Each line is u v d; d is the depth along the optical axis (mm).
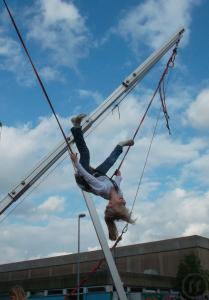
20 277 71188
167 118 13109
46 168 13508
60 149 13375
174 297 46094
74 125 7289
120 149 7797
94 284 40750
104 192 7023
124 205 7000
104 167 7355
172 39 15203
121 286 10820
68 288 43750
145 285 43969
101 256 62375
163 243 57156
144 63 14727
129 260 59656
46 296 44969
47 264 68562
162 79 12633
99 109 13797
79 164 6910
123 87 14312
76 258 65438
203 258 54312
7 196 13281
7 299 47844
